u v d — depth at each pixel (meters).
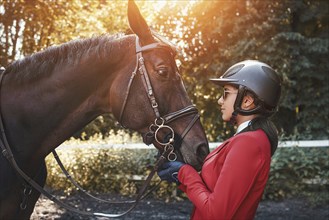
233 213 1.48
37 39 7.86
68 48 2.20
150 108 2.06
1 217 2.04
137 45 2.11
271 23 9.88
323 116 9.90
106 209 5.58
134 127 2.11
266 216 5.21
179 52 2.12
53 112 2.15
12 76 2.19
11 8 7.23
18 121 2.13
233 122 1.70
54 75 2.15
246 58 9.99
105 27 9.08
